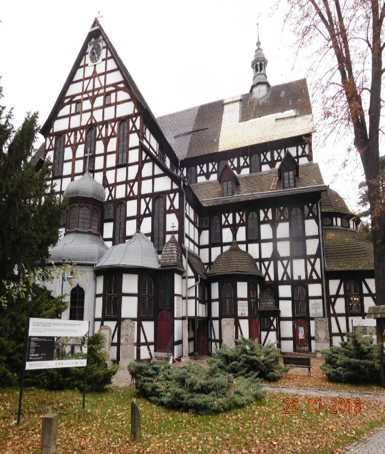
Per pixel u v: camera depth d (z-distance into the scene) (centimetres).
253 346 1390
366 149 1393
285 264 2316
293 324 2231
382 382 1236
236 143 2888
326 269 2212
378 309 1254
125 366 1591
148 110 2425
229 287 2175
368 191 1373
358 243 2295
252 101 3253
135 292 1916
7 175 1120
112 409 959
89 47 2658
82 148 2523
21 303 1100
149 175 2291
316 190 2277
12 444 712
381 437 792
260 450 712
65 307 1173
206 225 2542
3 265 1130
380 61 1359
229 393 995
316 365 1731
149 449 711
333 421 884
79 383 1066
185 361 1864
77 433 780
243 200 2417
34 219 1236
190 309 2064
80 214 2236
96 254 2064
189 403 933
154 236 2194
